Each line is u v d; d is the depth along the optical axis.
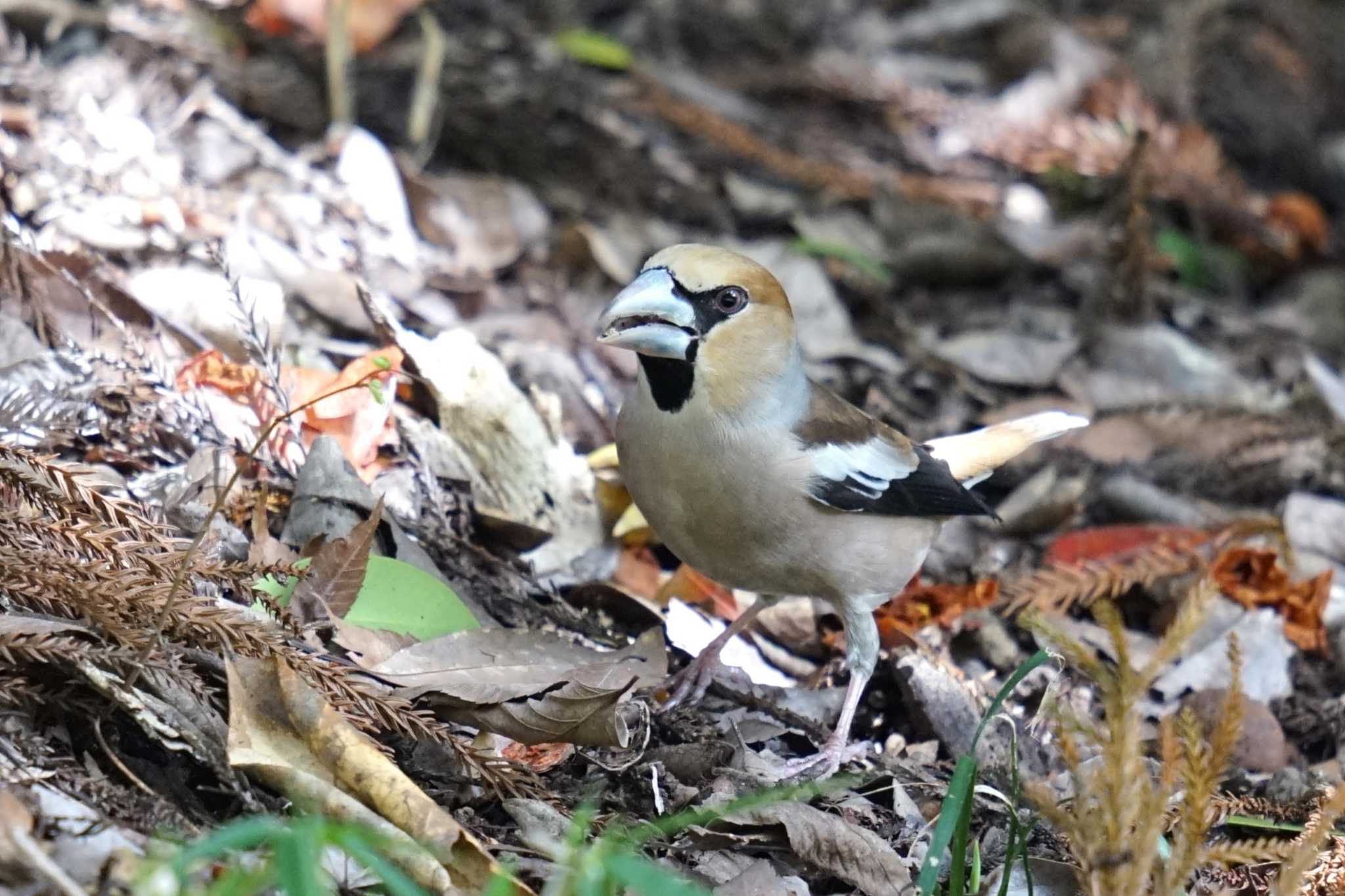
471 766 6.98
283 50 13.70
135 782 6.24
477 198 13.51
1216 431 12.73
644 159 15.16
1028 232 15.51
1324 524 12.16
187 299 10.13
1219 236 16.52
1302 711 10.28
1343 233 17.27
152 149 11.48
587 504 10.45
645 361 8.77
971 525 11.90
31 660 6.56
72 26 12.43
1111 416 12.91
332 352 10.73
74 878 5.61
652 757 7.98
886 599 9.56
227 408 9.45
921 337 14.24
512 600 9.35
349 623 7.66
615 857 5.15
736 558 9.23
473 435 10.18
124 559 6.82
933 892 6.68
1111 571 10.70
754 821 7.50
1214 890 7.47
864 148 16.48
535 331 12.35
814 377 13.08
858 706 9.80
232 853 5.89
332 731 6.43
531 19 16.44
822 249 14.05
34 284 9.36
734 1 17.95
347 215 12.38
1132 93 16.34
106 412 9.05
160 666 6.46
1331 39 18.56
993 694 9.76
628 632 9.80
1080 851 6.27
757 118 16.55
